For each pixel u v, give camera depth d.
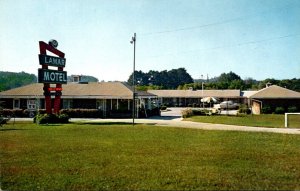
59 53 36.34
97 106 49.16
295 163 13.42
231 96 86.19
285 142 19.73
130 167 12.66
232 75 168.12
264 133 24.50
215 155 15.24
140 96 49.09
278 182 10.31
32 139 21.11
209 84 117.94
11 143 19.23
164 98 92.75
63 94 49.91
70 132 25.47
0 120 30.58
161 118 45.81
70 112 46.78
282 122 36.34
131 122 37.09
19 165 13.09
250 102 71.25
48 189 9.74
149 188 9.73
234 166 12.82
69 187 9.92
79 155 15.27
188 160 14.05
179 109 75.81
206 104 86.25
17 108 51.81
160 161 13.84
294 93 55.59
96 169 12.33
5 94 51.75
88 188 9.80
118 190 9.58
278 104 55.25
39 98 50.94
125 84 52.66
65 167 12.70
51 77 35.25
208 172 11.74
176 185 10.02
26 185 10.16
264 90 57.12
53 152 16.11
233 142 19.72
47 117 34.94
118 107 49.75
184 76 183.12
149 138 21.67
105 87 50.88
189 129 27.89
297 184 10.06
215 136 22.75
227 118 41.91
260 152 16.09
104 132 25.48
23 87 53.56
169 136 22.80
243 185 9.96
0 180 10.74
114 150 16.69
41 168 12.53
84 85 52.66
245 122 36.16
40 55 33.91
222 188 9.66
